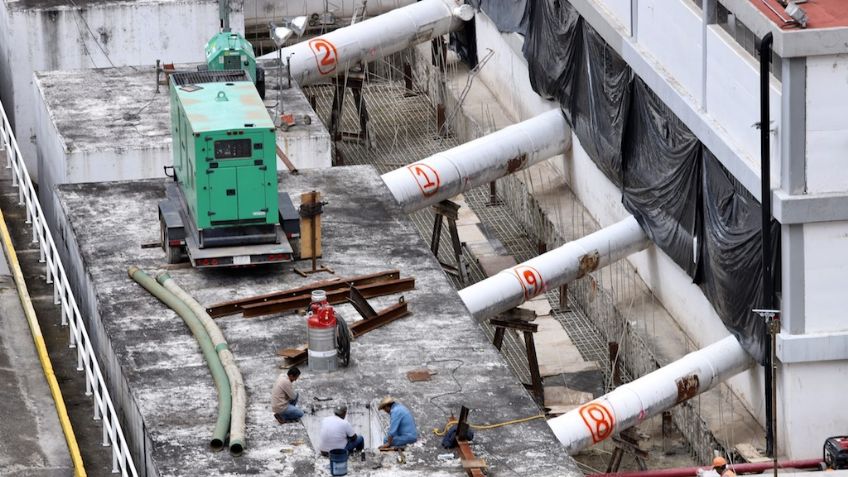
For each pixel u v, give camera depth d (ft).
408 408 150.30
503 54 272.10
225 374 153.38
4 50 241.14
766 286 185.06
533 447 145.28
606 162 228.63
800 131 178.09
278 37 208.23
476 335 162.50
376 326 163.32
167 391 152.97
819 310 184.44
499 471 141.69
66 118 208.64
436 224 234.99
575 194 249.75
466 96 279.08
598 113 230.07
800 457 188.96
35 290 171.22
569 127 245.04
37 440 146.41
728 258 194.70
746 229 190.80
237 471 141.59
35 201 172.86
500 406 151.02
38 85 219.61
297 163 203.21
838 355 185.06
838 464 179.73
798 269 182.70
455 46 285.23
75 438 147.84
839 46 173.78
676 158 207.51
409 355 158.81
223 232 169.99
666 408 191.83
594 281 223.92
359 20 289.74
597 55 230.07
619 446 190.49
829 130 178.40
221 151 165.17
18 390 153.17
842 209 180.04
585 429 186.39
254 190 167.63
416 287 170.81
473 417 149.28
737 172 189.26
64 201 187.83
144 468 150.10
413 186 226.99
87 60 234.99
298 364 157.38
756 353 191.52
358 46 260.62
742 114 188.96
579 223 241.55
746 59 187.21
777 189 182.09
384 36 263.70
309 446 145.28
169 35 235.81
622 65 222.07
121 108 212.23
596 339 222.69
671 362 208.85
